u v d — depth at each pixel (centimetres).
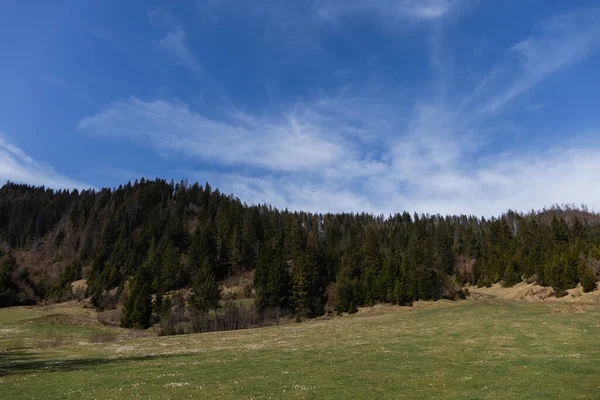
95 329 7900
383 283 10562
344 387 2056
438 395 1845
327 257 13412
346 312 10025
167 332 7338
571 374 2162
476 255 16475
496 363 2558
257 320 8806
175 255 13712
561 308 5556
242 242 15450
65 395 2016
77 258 16875
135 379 2414
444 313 6384
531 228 15462
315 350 3541
